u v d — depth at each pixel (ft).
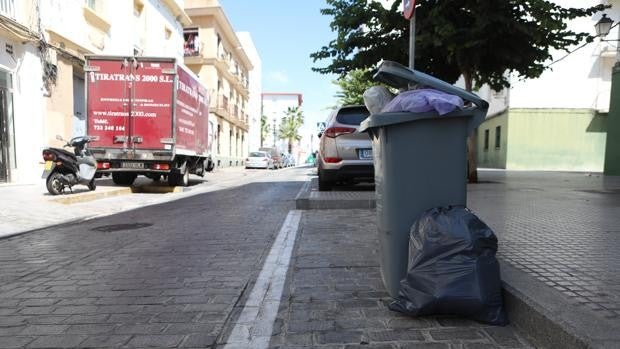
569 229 16.78
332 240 17.61
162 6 80.84
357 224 20.93
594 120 76.13
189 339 9.35
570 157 76.84
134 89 39.22
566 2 73.46
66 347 9.09
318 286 12.25
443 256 9.39
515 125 77.05
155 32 77.36
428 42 31.60
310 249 16.21
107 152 39.24
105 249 17.81
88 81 38.96
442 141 10.21
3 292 12.57
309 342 8.97
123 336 9.56
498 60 34.73
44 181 43.14
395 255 10.45
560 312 8.36
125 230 21.91
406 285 9.80
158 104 39.45
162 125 39.52
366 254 15.43
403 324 9.61
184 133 42.91
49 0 45.11
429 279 9.37
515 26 29.99
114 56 38.81
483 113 10.18
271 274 13.57
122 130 39.34
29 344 9.25
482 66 36.01
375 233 18.84
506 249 13.57
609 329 7.65
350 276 13.06
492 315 9.34
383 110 10.59
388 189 10.41
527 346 8.52
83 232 21.58
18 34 40.55
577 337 7.41
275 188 44.86
